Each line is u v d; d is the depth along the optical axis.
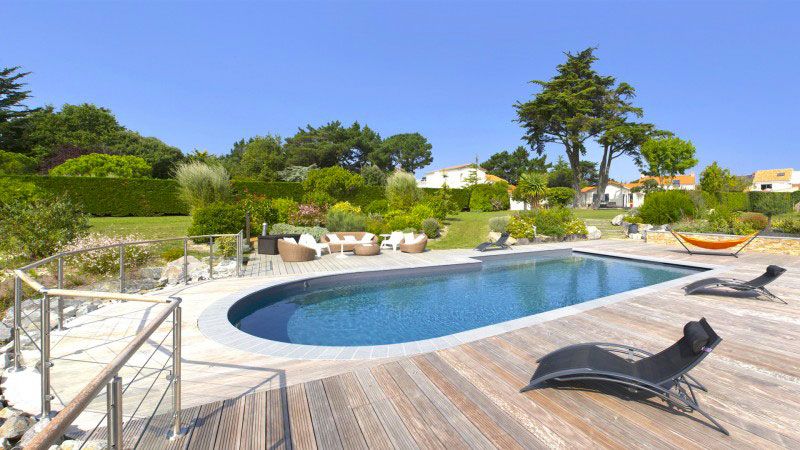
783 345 4.75
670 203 20.77
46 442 1.00
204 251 13.41
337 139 60.44
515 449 2.60
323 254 13.70
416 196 22.95
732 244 12.77
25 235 9.98
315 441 2.69
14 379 3.99
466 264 12.05
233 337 5.14
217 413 3.07
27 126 36.06
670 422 2.96
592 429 2.85
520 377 3.76
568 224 19.92
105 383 1.53
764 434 2.81
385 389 3.51
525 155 68.50
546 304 8.22
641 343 4.79
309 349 4.65
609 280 10.61
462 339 4.91
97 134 40.44
